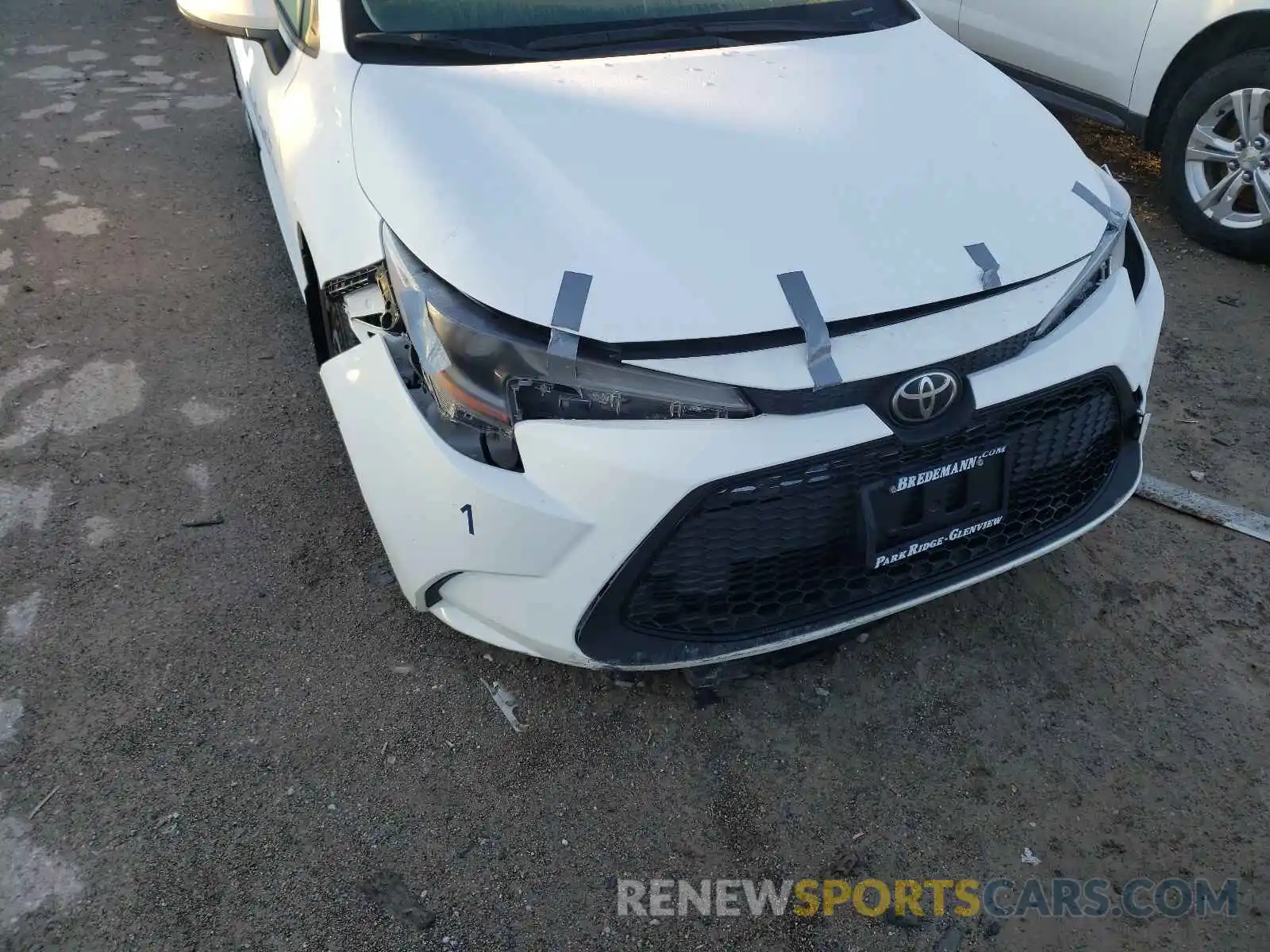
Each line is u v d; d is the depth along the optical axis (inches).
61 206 174.6
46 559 103.3
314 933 71.8
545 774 83.4
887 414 72.3
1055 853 78.2
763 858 77.8
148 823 78.7
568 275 71.6
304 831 78.7
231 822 79.1
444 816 80.1
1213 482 116.1
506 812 80.5
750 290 71.4
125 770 82.7
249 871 75.7
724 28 104.2
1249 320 147.4
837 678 92.4
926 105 92.7
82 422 123.3
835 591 79.5
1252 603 100.3
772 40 103.7
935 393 72.8
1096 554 106.0
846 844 78.8
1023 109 96.5
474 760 84.5
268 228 169.9
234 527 108.3
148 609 98.0
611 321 69.9
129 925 72.0
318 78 102.9
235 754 84.4
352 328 89.8
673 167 80.3
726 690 90.9
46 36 261.4
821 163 82.1
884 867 77.3
